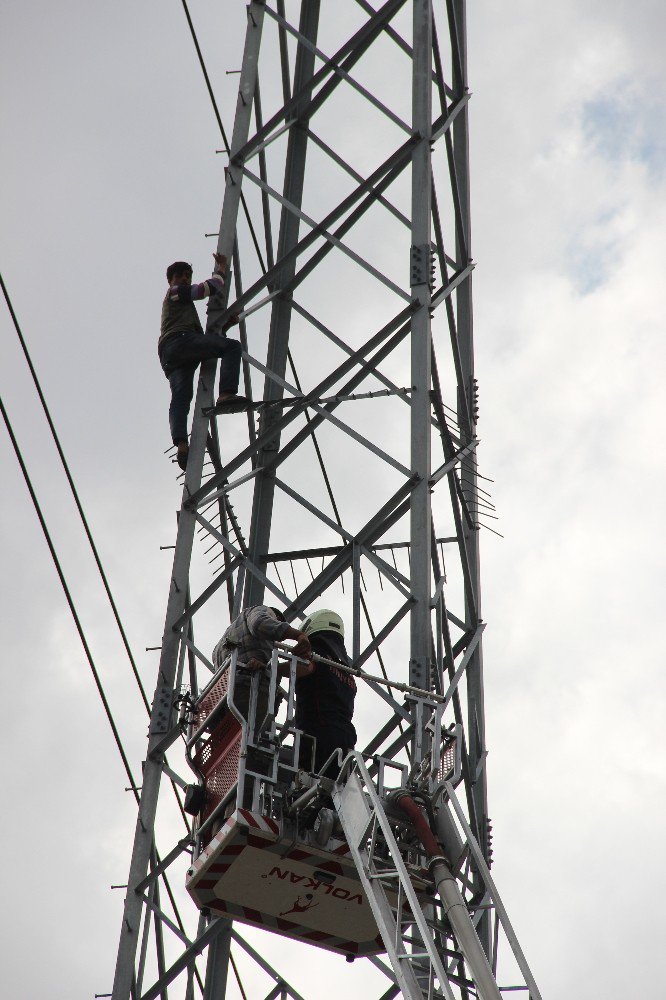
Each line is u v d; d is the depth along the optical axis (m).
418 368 24.19
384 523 23.80
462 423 27.70
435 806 19.52
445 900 17.75
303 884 19.88
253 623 19.78
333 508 28.22
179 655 23.53
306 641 19.70
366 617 26.20
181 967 21.28
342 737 20.00
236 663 19.83
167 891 23.11
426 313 24.67
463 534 25.61
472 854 18.86
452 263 28.16
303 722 20.23
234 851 19.11
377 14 27.17
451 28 28.62
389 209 25.95
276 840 18.92
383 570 22.95
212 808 20.05
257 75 28.41
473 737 25.03
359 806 18.78
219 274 26.61
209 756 20.48
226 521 25.62
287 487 24.94
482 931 22.09
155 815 22.34
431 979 17.66
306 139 29.78
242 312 26.25
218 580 24.06
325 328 25.72
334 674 20.36
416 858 19.53
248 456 24.73
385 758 19.97
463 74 28.59
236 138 27.48
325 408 24.88
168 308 26.36
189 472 24.94
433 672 23.23
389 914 17.84
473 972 17.03
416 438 23.67
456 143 30.62
